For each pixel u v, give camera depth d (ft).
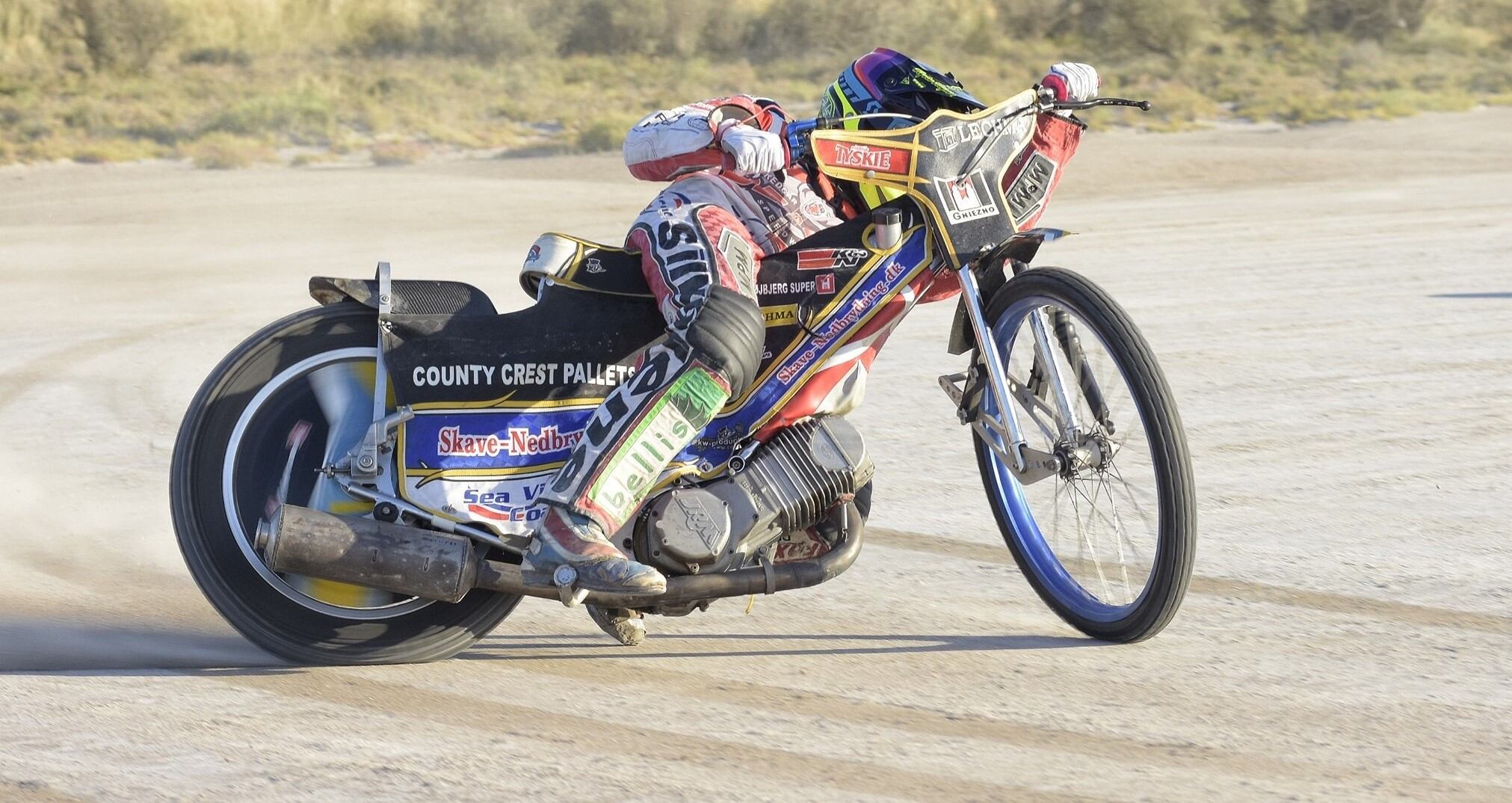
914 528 27.50
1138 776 16.20
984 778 16.16
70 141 122.62
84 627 21.72
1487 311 51.34
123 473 31.86
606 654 20.65
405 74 163.12
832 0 190.80
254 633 19.57
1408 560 24.95
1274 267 63.05
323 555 18.71
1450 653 20.25
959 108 21.11
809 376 20.25
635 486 18.98
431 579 18.92
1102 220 81.05
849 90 21.20
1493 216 76.95
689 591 19.21
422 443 19.61
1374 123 131.54
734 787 15.89
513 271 66.28
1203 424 36.14
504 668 20.04
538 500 19.25
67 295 60.29
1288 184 95.25
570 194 95.61
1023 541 22.12
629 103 153.89
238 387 19.79
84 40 169.17
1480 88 156.25
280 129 130.11
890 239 20.26
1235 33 190.49
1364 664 19.84
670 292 19.34
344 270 66.95
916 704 18.51
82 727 17.44
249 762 16.47
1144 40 186.19
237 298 59.52
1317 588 23.47
